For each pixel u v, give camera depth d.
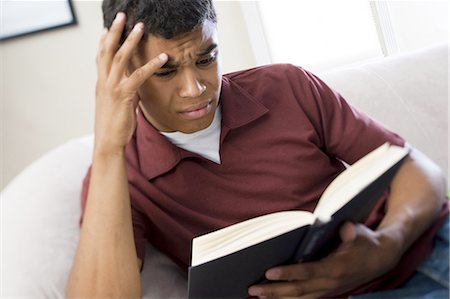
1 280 0.96
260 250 0.77
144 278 1.06
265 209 1.09
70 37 2.62
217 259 0.75
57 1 2.58
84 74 2.66
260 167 1.10
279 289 0.86
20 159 2.75
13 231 1.04
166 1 0.91
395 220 0.97
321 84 1.19
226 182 1.08
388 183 0.87
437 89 1.53
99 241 0.94
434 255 1.01
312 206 1.12
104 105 0.97
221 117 1.12
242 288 0.88
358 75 1.52
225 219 1.08
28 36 2.62
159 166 1.08
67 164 1.22
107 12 1.01
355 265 0.87
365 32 2.40
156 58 0.92
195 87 0.95
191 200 1.08
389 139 1.14
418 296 0.96
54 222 1.07
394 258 0.92
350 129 1.15
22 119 2.72
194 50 0.94
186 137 1.09
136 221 1.07
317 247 0.84
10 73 2.68
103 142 0.97
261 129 1.12
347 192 0.79
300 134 1.13
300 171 1.11
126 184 0.98
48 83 2.68
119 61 0.95
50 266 1.00
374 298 0.98
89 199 0.97
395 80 1.52
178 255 1.12
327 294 0.90
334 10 2.42
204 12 0.94
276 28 2.50
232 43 2.58
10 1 2.59
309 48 2.50
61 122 2.72
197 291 0.81
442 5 2.28
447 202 1.08
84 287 0.92
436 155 1.47
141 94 1.02
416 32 2.31
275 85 1.17
